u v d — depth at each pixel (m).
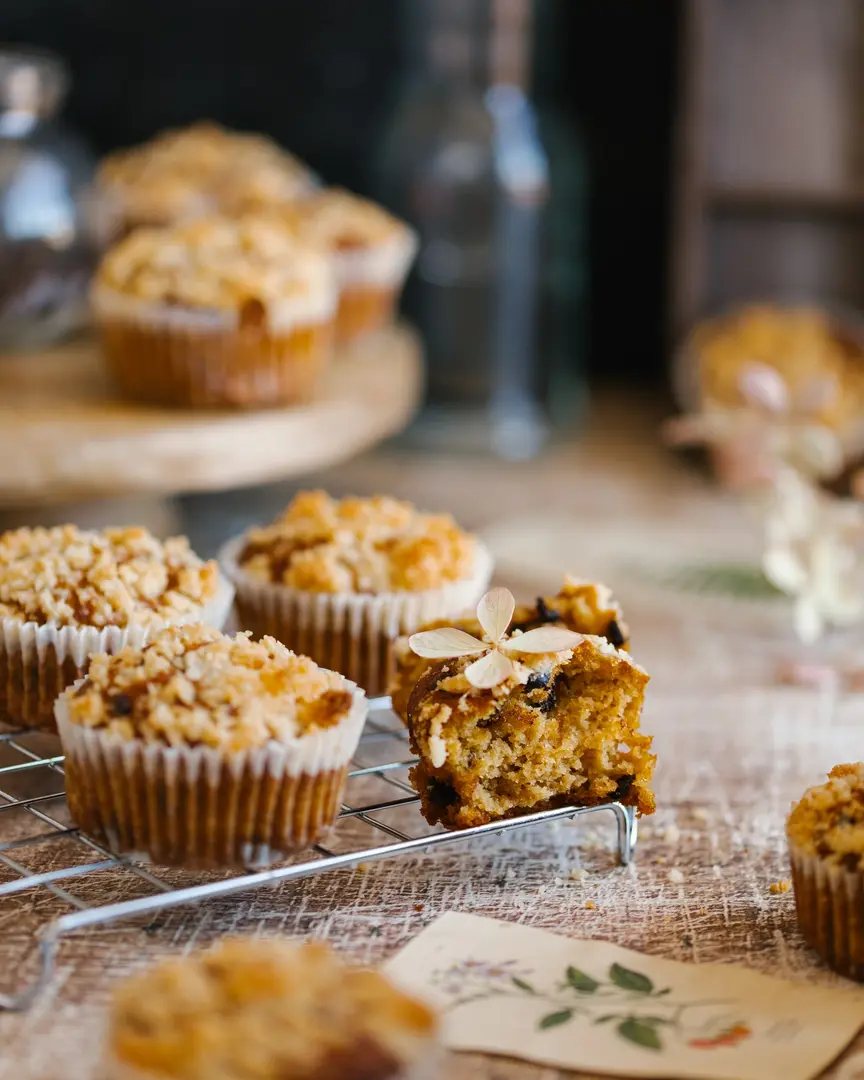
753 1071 0.58
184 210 1.04
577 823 0.69
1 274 0.94
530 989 0.61
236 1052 0.54
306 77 1.39
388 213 1.24
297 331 0.88
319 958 0.57
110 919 0.64
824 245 1.26
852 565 0.83
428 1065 0.55
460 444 1.24
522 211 1.22
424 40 1.22
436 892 0.65
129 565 0.69
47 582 0.68
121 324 0.88
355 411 0.90
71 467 0.83
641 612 0.86
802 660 0.82
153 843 0.63
